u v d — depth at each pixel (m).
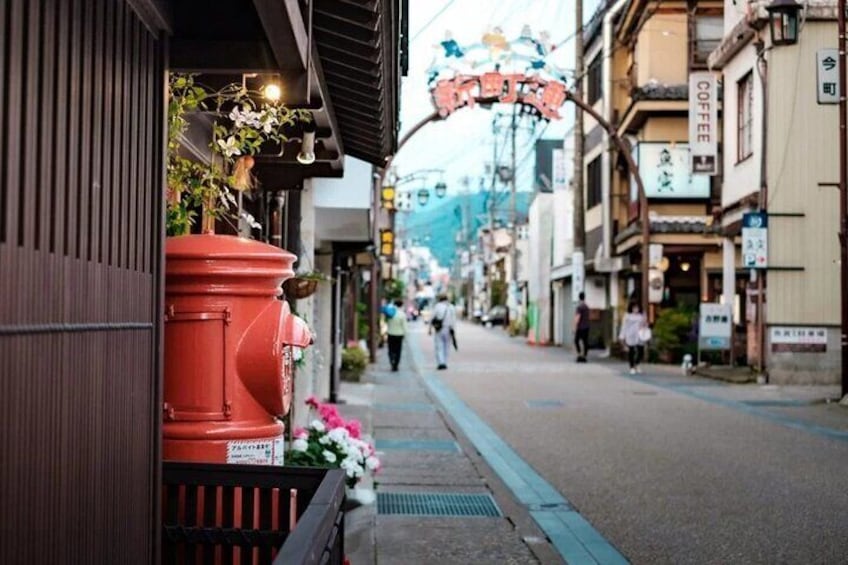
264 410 4.82
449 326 28.75
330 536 3.19
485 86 26.94
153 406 3.75
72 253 2.87
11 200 2.44
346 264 23.11
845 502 9.52
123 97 3.38
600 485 10.53
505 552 7.70
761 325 22.80
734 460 12.04
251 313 4.78
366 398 19.53
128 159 3.45
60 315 2.78
